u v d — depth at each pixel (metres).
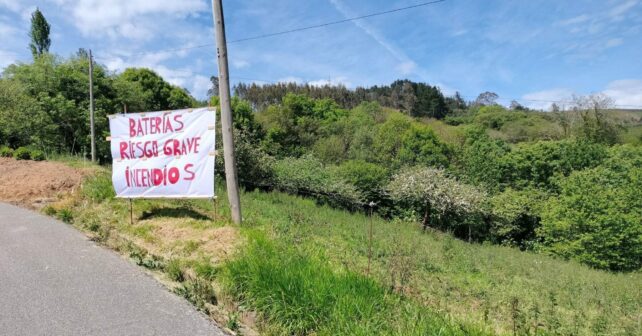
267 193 18.92
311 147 43.34
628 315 6.93
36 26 34.91
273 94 94.88
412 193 23.39
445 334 3.40
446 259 10.98
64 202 8.16
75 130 20.25
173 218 7.04
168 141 7.05
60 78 20.95
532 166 32.66
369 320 3.55
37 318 3.61
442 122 75.56
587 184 22.75
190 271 4.88
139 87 31.27
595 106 42.75
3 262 5.04
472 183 33.84
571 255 20.62
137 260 5.30
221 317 3.86
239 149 19.36
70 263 5.07
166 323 3.60
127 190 7.23
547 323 5.41
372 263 7.89
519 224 26.28
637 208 20.56
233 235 5.99
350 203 23.34
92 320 3.60
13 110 16.48
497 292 7.89
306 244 6.96
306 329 3.62
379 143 39.88
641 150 33.69
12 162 12.30
